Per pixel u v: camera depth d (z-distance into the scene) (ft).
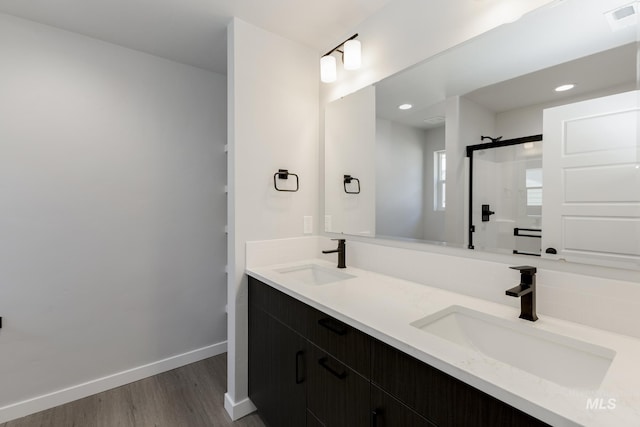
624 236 3.08
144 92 7.38
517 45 3.89
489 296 4.09
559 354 3.01
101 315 6.88
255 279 5.94
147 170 7.45
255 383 5.95
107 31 6.45
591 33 3.33
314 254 7.23
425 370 2.73
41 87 6.15
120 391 6.84
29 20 6.02
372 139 5.90
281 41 6.61
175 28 6.34
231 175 6.14
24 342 6.03
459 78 4.51
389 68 5.55
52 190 6.29
